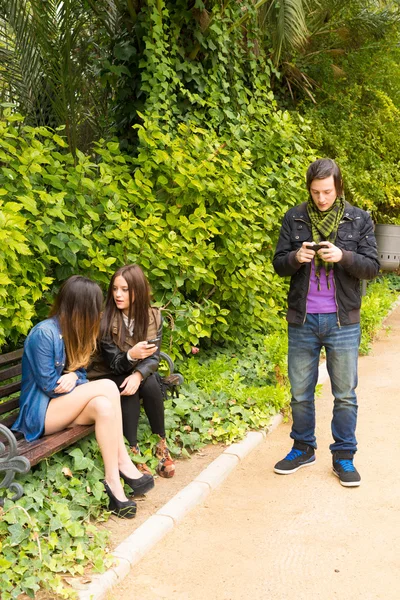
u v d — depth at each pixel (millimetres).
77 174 4879
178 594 2979
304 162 7672
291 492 4098
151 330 4328
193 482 4066
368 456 4711
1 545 2910
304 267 4156
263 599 2939
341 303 4105
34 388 3662
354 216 4102
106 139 7398
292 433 4488
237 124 7484
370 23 12102
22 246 3797
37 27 6211
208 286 6348
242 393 5359
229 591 3006
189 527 3627
